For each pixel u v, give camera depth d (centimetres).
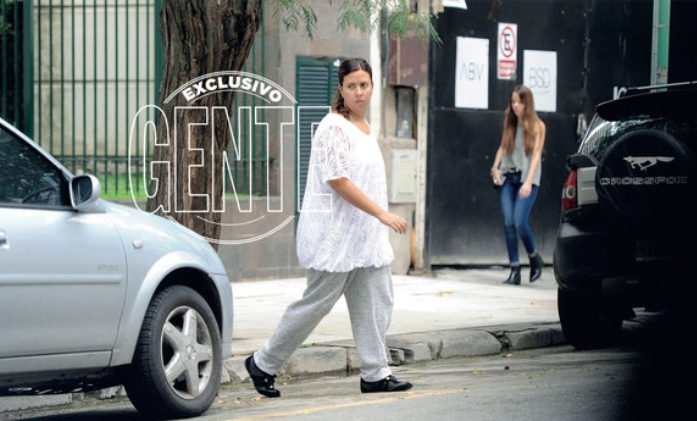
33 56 2305
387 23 1767
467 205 2661
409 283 2445
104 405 1367
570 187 1642
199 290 1288
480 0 2667
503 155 2438
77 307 1121
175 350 1207
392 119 2552
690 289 1541
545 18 2772
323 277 1288
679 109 1585
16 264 1070
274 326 1803
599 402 1184
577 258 1617
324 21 2425
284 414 1158
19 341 1072
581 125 2834
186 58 1584
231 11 1577
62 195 1151
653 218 1538
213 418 1193
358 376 1570
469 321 1894
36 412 1321
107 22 2311
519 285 2450
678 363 1538
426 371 1552
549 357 1659
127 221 1203
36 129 2319
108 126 2322
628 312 1780
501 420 1085
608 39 2883
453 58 2627
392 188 2531
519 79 2736
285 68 2383
